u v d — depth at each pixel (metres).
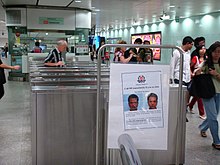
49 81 3.04
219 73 3.71
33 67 4.61
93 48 13.38
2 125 4.72
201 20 13.84
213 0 9.12
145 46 2.02
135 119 1.99
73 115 2.65
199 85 3.74
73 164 2.73
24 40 11.24
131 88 1.97
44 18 11.13
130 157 1.75
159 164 2.94
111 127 1.98
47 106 2.59
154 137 2.02
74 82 3.05
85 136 2.70
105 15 14.05
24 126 4.67
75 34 11.63
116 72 1.95
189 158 3.40
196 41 5.43
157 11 12.36
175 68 4.79
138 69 1.96
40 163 2.67
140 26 20.67
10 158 3.30
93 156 2.74
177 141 2.22
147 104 1.99
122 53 4.87
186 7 10.99
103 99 2.56
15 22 10.94
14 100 7.02
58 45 5.16
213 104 3.71
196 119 5.30
